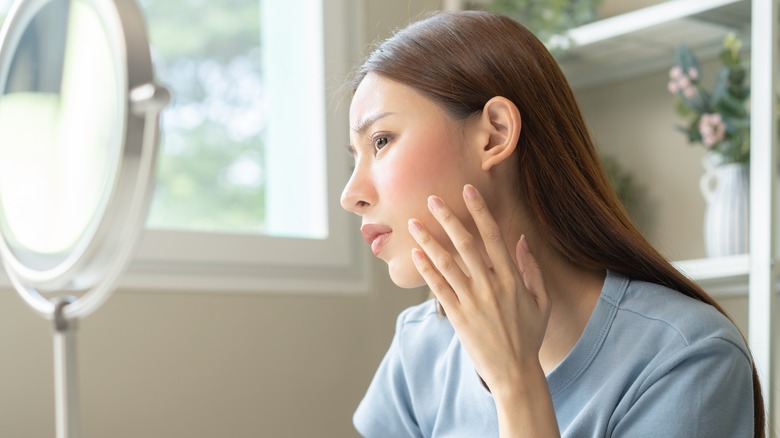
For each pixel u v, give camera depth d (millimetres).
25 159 883
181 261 1757
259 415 1835
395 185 833
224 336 1803
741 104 1826
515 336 795
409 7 2158
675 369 810
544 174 877
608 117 2301
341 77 2047
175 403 1720
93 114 770
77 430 837
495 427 943
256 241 1872
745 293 1935
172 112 1847
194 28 1896
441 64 846
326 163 2018
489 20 895
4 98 929
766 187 1596
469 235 796
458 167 842
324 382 1945
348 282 2014
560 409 872
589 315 894
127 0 742
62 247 802
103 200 740
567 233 887
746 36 1970
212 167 1905
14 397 1535
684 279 912
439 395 1062
